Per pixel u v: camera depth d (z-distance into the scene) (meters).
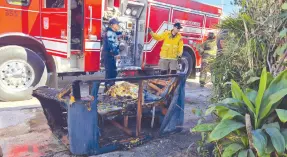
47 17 5.16
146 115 3.81
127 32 6.67
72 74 5.99
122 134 3.55
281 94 1.95
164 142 3.43
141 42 6.86
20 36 5.13
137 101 3.39
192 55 8.57
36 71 5.32
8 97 5.05
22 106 4.82
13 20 5.01
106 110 3.13
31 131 3.63
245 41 2.59
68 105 2.84
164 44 6.45
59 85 6.77
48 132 3.61
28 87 5.27
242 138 2.10
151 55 7.12
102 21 5.73
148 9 6.73
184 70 8.38
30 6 5.16
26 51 5.17
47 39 5.23
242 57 2.59
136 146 3.29
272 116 2.10
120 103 3.35
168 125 3.62
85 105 2.83
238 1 2.73
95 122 2.92
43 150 3.05
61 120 3.66
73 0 5.39
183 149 3.23
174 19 7.51
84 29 5.25
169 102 3.74
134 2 6.54
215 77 2.86
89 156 2.94
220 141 2.31
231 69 2.71
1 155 2.76
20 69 5.17
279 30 2.34
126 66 6.77
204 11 8.47
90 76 8.23
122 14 6.46
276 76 2.15
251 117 2.12
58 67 5.52
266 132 1.96
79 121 2.83
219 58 2.85
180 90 3.66
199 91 6.77
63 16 4.77
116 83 4.08
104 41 5.53
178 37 6.41
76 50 5.38
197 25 8.38
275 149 1.90
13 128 3.72
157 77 3.36
